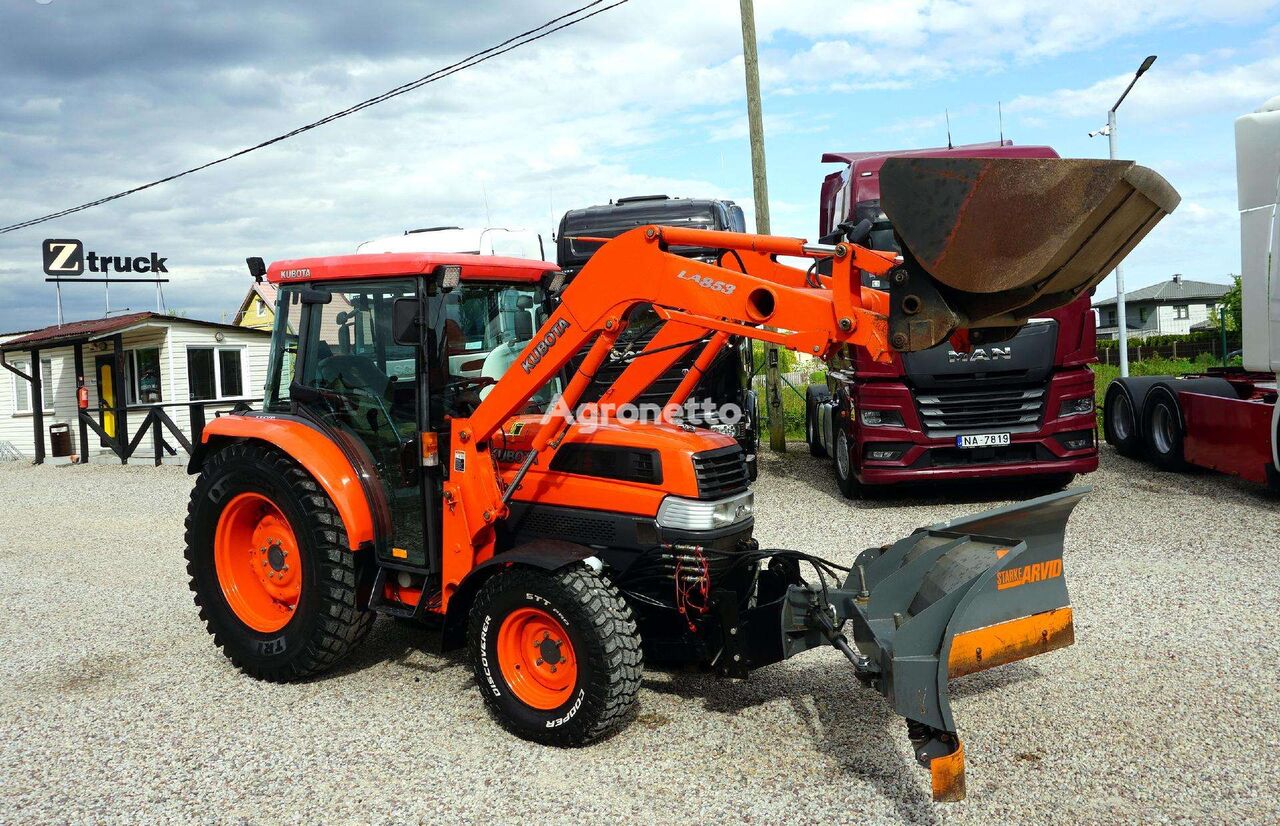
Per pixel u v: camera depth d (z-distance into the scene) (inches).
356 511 186.4
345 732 172.4
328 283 196.9
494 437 193.3
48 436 829.8
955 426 354.9
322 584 187.9
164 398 741.3
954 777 132.8
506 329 207.2
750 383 440.1
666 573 171.6
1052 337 345.4
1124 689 179.6
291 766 158.9
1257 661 191.0
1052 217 124.6
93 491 546.6
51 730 177.3
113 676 207.8
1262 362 335.0
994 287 129.6
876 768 151.3
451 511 181.0
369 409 191.9
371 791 149.2
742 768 152.8
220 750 166.1
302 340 199.8
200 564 208.2
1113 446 474.9
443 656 213.8
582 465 180.9
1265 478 341.4
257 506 205.9
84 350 794.2
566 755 159.8
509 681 168.2
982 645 149.1
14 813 145.6
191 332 743.1
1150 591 240.8
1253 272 336.5
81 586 297.0
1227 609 224.1
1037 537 159.8
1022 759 153.1
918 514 349.4
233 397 771.4
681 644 175.8
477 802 144.4
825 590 162.2
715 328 156.8
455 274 179.6
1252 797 138.8
